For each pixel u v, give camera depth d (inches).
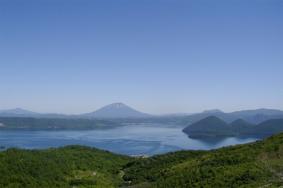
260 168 2694.4
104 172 4330.7
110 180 3996.1
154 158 4574.3
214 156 3587.6
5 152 3786.9
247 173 2588.6
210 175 2817.4
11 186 3038.9
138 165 4493.1
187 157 4276.6
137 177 3902.6
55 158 4153.5
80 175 3988.7
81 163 4372.5
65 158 4335.6
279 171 2610.7
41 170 3570.4
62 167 3949.3
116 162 4859.7
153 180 3563.0
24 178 3245.6
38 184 3243.1
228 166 2920.8
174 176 3154.5
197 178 2834.6
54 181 3469.5
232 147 3843.5
